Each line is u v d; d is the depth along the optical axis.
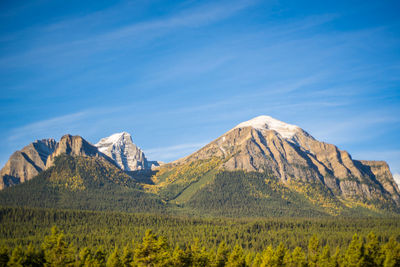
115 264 180.25
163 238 169.00
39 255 183.12
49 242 185.25
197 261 193.12
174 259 180.88
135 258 168.38
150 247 165.88
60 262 179.38
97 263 180.38
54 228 187.38
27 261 179.00
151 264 164.88
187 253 190.50
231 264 192.12
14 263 172.00
